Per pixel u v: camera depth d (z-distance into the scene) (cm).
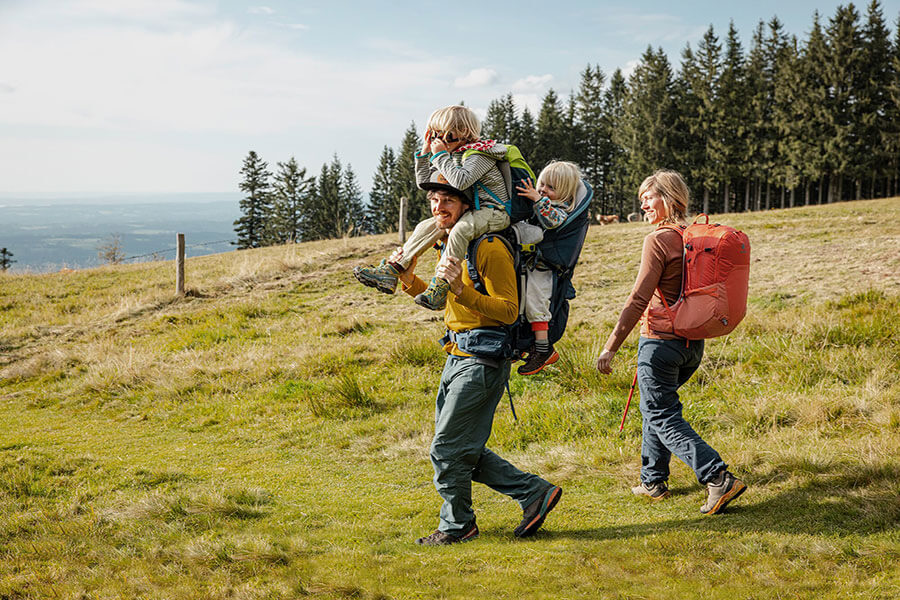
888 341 675
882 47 5706
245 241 8775
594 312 1034
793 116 5991
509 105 8388
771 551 304
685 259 355
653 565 301
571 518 386
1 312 1469
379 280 323
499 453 559
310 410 738
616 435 546
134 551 363
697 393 638
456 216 325
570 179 333
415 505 440
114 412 810
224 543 360
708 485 363
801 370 629
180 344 1083
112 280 1803
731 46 6956
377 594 285
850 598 251
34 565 346
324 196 9719
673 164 6438
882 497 347
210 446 648
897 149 5431
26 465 563
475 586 290
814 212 2030
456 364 347
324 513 432
